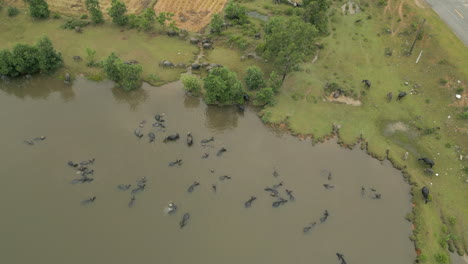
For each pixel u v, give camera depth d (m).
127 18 77.75
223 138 58.09
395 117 62.41
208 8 86.31
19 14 78.62
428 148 57.91
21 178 50.16
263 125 60.62
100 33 76.12
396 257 45.78
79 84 65.31
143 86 65.62
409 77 69.38
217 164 54.06
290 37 61.25
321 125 60.62
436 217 49.31
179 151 55.31
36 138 55.28
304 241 46.44
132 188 50.00
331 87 66.44
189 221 47.09
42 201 47.94
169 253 44.06
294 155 56.34
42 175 50.72
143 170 52.34
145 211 47.78
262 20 82.50
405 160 56.16
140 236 45.38
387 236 47.66
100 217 46.84
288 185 52.22
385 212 50.12
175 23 80.44
